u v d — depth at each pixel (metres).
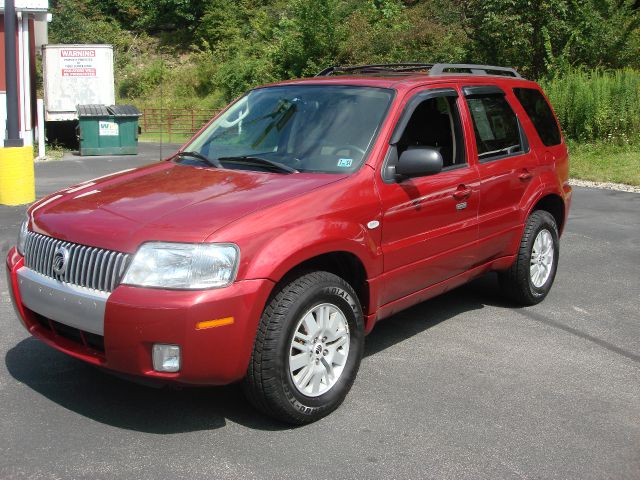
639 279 7.14
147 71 41.28
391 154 4.51
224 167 4.59
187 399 4.21
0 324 5.39
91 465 3.45
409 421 3.99
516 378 4.62
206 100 38.00
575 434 3.88
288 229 3.78
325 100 4.89
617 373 4.75
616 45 21.31
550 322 5.76
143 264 3.51
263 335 3.68
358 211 4.18
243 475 3.39
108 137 20.89
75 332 3.81
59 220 3.96
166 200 3.97
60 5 44.50
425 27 28.08
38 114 19.20
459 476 3.43
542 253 6.16
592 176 14.95
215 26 43.31
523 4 20.61
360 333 4.18
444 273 5.02
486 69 5.92
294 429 3.87
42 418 3.92
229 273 3.53
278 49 32.47
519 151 5.83
